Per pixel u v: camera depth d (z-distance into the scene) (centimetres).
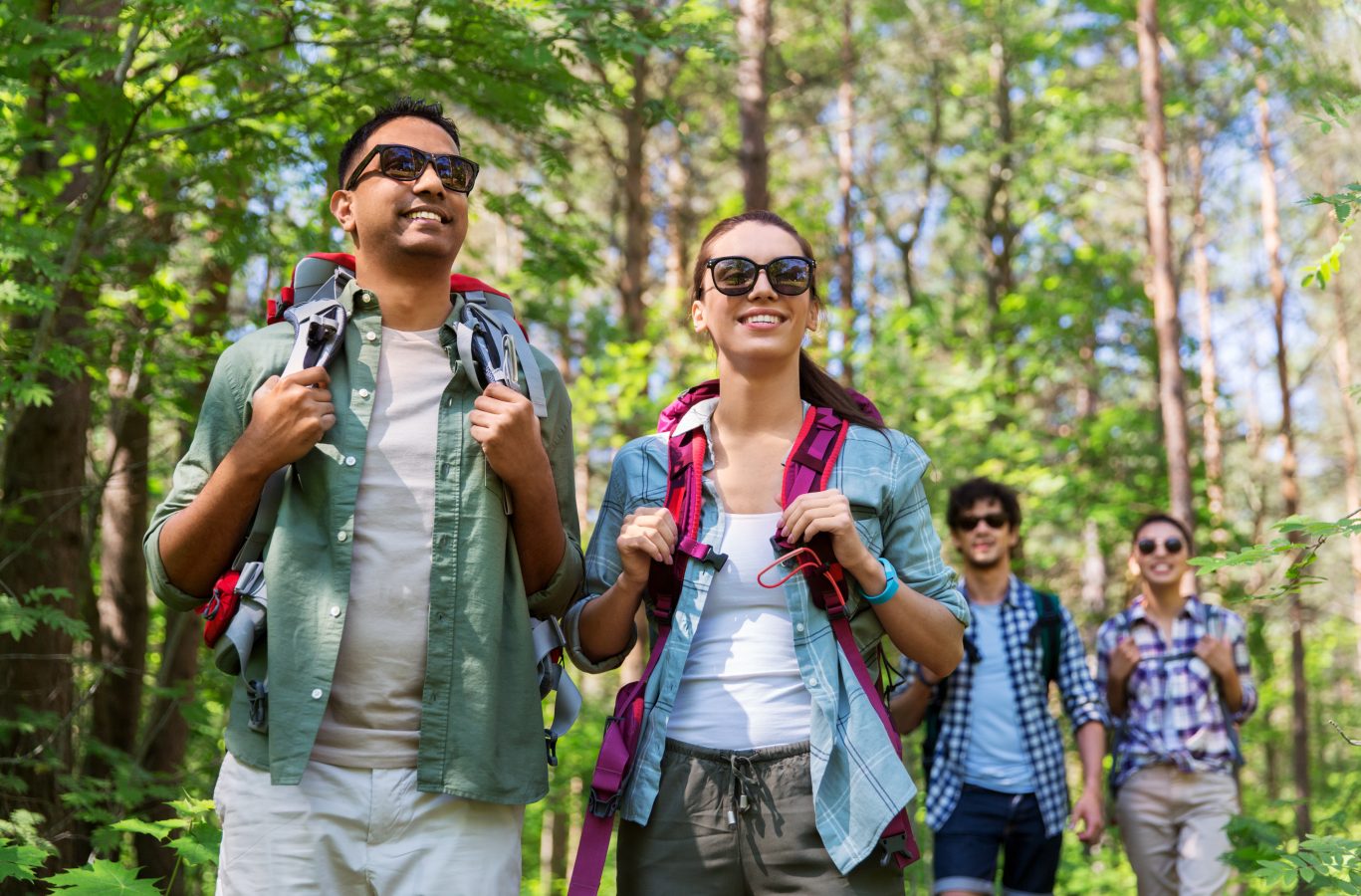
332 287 260
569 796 1149
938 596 267
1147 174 1295
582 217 1023
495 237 1468
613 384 1092
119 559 780
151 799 669
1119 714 520
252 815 236
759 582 255
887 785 243
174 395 682
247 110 558
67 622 505
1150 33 1302
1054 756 459
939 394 1199
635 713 258
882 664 279
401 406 250
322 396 235
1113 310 1647
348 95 571
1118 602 1652
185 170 601
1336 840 320
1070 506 1365
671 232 1616
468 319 258
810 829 245
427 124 261
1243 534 1477
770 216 278
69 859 596
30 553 611
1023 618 470
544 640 260
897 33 1725
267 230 655
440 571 243
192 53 502
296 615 236
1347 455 1855
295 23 516
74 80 507
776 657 254
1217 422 1648
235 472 230
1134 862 511
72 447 630
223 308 756
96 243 591
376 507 244
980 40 1683
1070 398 2020
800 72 1622
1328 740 1681
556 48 558
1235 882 469
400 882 236
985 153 1744
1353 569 1662
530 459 243
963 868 450
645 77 1136
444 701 239
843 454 269
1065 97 1638
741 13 1034
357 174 255
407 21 538
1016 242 1892
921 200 1845
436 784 237
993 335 1647
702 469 272
